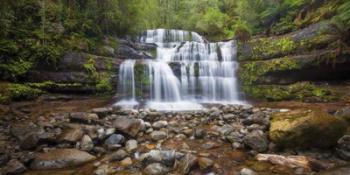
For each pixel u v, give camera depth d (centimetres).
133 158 427
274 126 482
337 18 888
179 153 420
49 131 522
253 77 1080
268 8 1491
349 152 410
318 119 452
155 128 596
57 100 812
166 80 1045
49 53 827
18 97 734
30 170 373
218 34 1869
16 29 823
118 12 1209
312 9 1176
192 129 593
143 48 1245
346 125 479
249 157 429
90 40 1024
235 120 679
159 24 2127
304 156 418
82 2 1121
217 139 530
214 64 1138
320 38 938
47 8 928
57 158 395
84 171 374
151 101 1009
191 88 1081
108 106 869
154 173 365
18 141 479
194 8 2208
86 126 544
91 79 897
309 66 938
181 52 1288
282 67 996
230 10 2183
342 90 895
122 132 516
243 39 1320
